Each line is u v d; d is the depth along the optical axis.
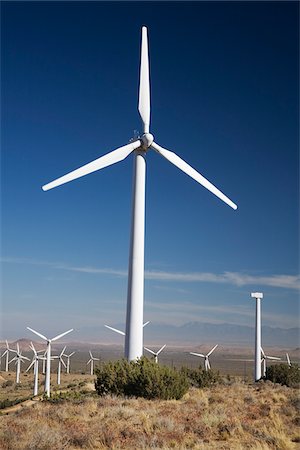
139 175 37.91
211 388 50.34
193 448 20.12
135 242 36.78
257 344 67.31
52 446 19.89
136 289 36.38
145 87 39.69
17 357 103.50
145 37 40.78
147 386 35.78
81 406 30.94
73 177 36.62
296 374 59.16
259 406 32.69
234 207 43.50
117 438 21.70
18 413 30.89
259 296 68.00
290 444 21.44
